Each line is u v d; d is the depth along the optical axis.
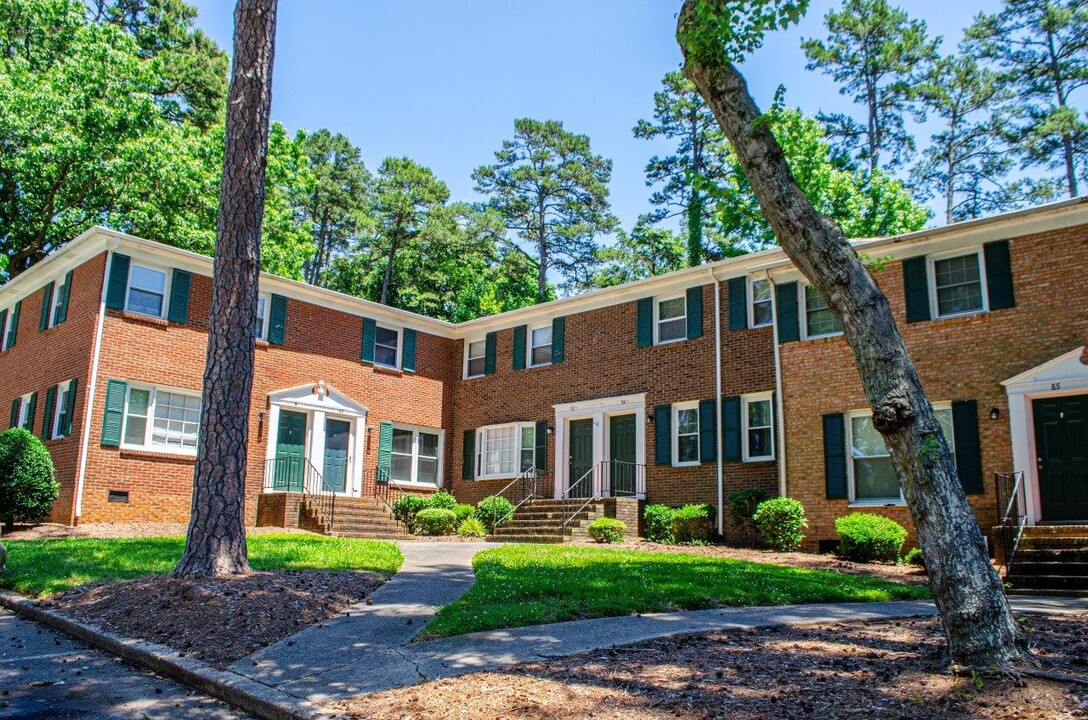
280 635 7.51
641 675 5.94
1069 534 13.02
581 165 45.53
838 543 16.31
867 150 36.81
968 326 15.35
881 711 4.94
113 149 24.45
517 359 24.50
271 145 29.44
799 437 17.30
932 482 5.89
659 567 12.22
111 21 32.91
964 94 35.84
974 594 5.61
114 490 18.31
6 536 15.75
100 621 8.23
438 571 12.01
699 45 7.12
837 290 6.52
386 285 43.84
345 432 23.06
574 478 22.47
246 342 10.13
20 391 21.81
